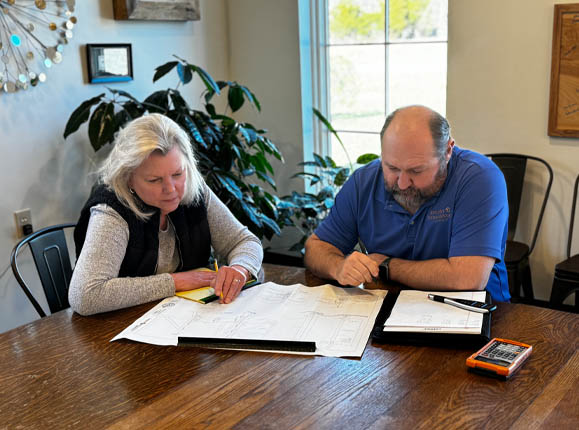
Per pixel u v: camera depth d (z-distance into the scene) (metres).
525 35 2.85
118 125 2.69
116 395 1.20
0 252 2.67
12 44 2.60
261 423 1.08
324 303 1.55
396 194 1.72
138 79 3.21
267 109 3.76
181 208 1.86
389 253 1.86
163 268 1.85
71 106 2.89
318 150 3.75
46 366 1.33
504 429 1.03
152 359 1.33
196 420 1.10
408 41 3.29
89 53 2.91
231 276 1.66
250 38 3.70
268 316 1.50
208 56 3.65
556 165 2.91
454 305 1.45
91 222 1.72
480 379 1.19
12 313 2.75
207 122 3.02
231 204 2.97
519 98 2.93
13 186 2.69
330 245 1.89
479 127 3.07
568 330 1.37
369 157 3.33
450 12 3.01
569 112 2.79
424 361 1.26
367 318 1.46
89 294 1.57
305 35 3.55
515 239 3.11
